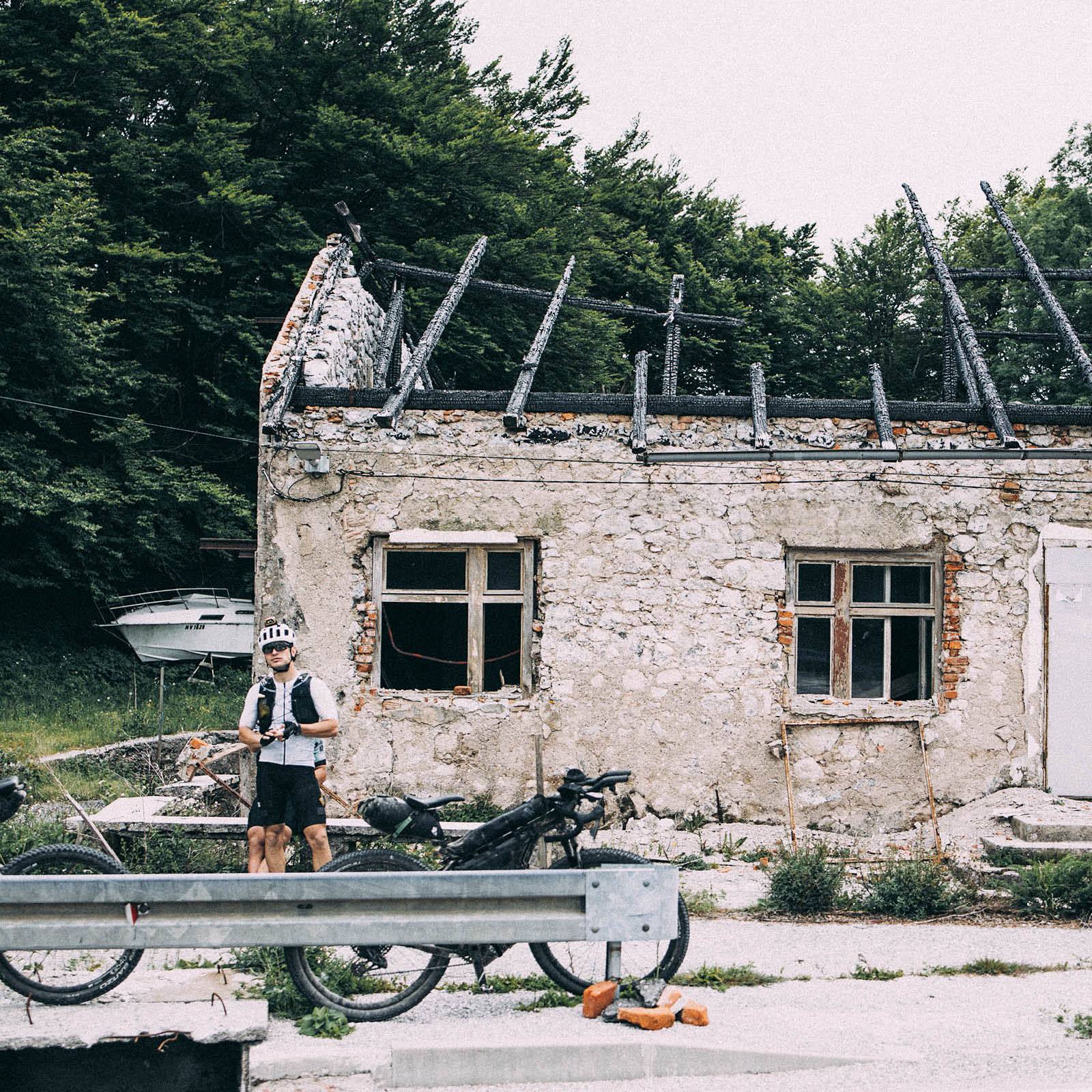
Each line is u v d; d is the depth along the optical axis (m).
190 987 5.20
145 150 20.03
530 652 10.19
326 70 22.52
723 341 26.66
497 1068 4.48
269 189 21.34
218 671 19.77
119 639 19.89
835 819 9.84
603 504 10.07
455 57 26.45
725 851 9.08
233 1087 4.69
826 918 7.36
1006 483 10.12
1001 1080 4.41
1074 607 10.03
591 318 23.30
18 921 4.53
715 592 10.02
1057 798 9.65
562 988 5.31
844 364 30.02
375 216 21.80
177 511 20.28
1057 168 27.64
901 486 10.09
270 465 10.01
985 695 9.98
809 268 33.97
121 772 12.72
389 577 10.18
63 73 19.75
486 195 22.53
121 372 19.41
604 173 31.48
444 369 22.08
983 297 29.64
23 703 16.52
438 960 5.16
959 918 7.39
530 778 9.85
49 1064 4.55
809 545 10.06
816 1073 4.54
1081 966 6.18
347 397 10.10
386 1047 4.61
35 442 18.72
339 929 4.65
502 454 10.09
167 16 21.61
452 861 5.45
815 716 9.95
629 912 4.91
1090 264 24.45
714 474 10.09
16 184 17.56
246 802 9.76
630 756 9.90
